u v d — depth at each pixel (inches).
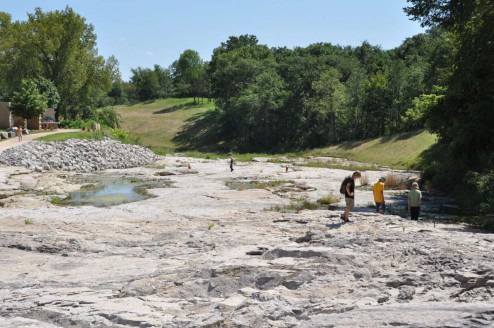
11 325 317.1
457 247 518.3
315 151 3314.5
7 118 2664.9
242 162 2475.4
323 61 4480.8
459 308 314.3
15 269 527.5
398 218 821.9
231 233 722.8
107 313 339.6
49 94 3189.0
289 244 596.7
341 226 719.7
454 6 1360.7
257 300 355.3
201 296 404.5
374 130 3582.7
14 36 3257.9
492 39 1300.4
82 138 2416.3
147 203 1160.2
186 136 4832.7
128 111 6112.2
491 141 1349.7
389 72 3710.6
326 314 322.3
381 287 388.5
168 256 584.4
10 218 848.3
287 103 4242.1
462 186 1309.1
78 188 1473.9
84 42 3624.5
